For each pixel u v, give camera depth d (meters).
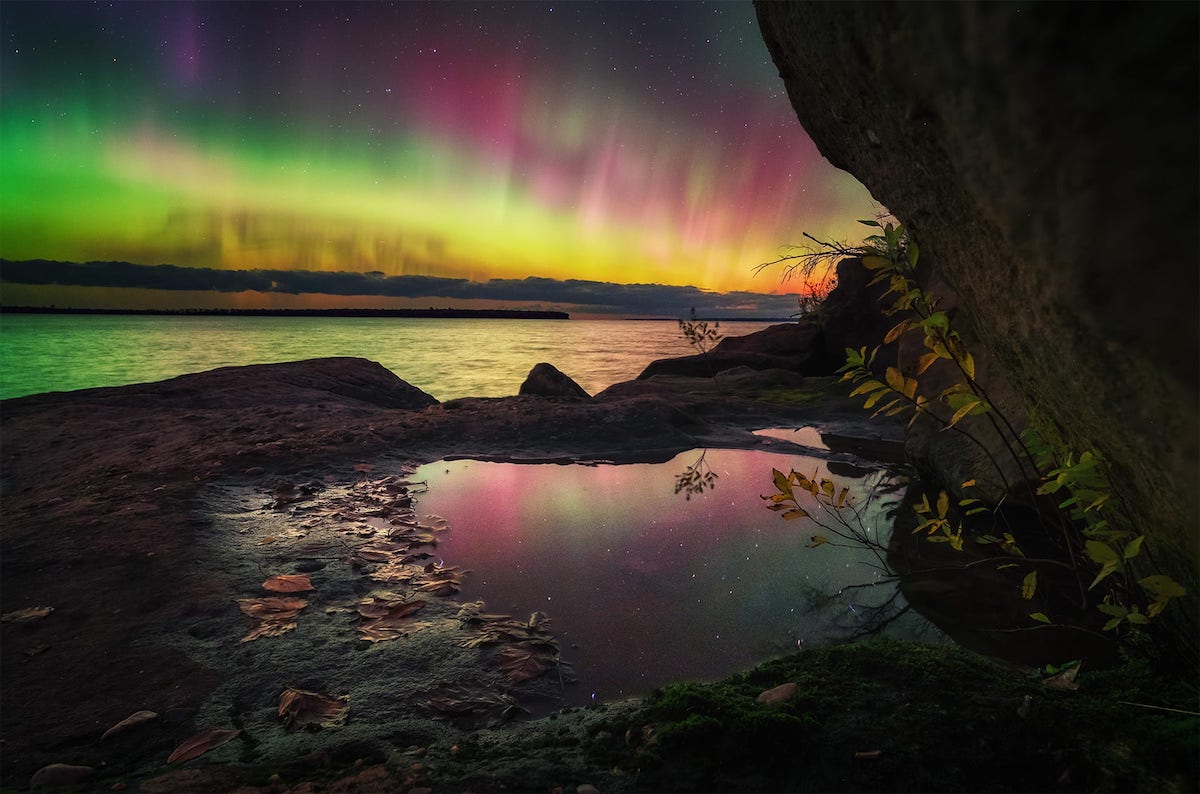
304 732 1.83
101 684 2.10
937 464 4.04
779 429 6.81
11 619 2.53
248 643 2.37
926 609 2.66
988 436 3.56
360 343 47.56
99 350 35.84
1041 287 0.95
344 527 3.65
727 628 2.52
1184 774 1.34
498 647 2.35
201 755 1.72
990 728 1.52
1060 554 3.17
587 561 3.21
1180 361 0.82
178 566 3.00
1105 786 1.35
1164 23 0.75
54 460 5.25
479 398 7.72
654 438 6.02
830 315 11.33
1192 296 0.79
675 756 1.56
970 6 0.89
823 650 1.97
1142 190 0.80
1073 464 1.67
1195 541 1.19
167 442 5.45
